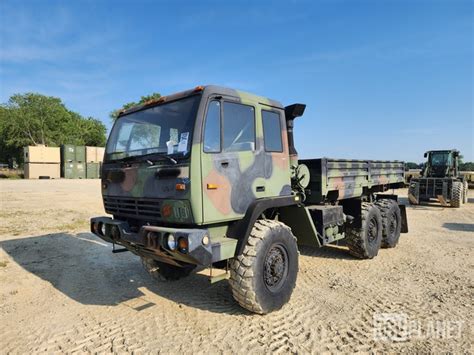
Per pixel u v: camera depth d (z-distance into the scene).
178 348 3.25
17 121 45.25
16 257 6.45
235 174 3.69
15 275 5.43
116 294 4.65
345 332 3.55
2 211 12.20
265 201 3.94
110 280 5.22
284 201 4.23
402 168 8.54
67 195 18.27
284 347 3.26
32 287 4.92
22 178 37.34
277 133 4.38
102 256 6.57
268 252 3.86
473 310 4.07
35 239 7.95
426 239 8.16
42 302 4.39
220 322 3.78
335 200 5.75
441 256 6.55
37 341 3.41
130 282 5.13
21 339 3.45
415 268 5.76
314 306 4.19
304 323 3.74
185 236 3.12
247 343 3.33
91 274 5.50
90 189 22.27
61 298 4.52
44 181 31.34
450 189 14.90
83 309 4.17
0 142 47.62
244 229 3.70
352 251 6.21
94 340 3.42
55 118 47.97
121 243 3.97
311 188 5.30
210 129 3.49
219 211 3.50
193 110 3.45
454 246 7.40
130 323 3.78
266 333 3.53
